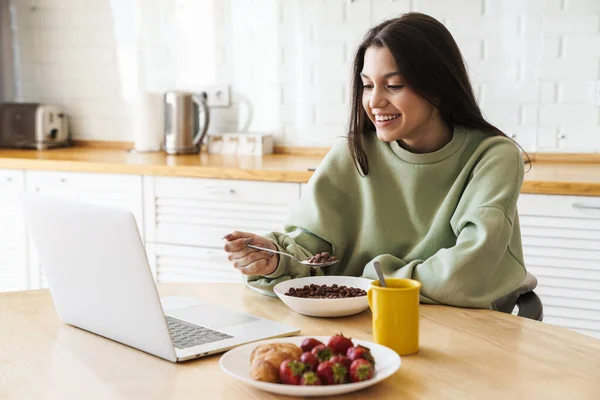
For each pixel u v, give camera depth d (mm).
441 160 1736
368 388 1106
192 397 1083
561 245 2598
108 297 1291
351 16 3324
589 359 1236
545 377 1155
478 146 1727
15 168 3342
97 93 3852
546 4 3004
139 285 1211
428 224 1757
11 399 1087
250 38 3527
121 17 3758
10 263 3414
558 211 2578
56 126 3793
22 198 1395
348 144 1804
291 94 3479
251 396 1083
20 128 3730
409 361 1224
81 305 1374
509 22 3064
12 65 3971
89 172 3227
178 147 3480
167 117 3477
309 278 1622
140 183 3154
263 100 3537
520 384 1126
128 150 3721
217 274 3090
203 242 3094
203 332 1350
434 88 1651
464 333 1370
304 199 1863
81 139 3906
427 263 1593
